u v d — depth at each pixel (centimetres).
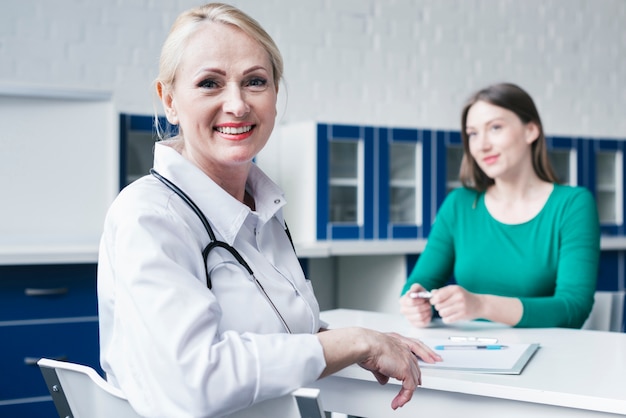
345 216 333
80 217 279
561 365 124
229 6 110
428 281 212
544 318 168
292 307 112
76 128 279
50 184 276
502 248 206
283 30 375
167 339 86
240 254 110
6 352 239
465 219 214
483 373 118
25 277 243
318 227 325
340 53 390
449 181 356
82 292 252
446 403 117
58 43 327
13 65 319
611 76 463
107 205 282
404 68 406
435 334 159
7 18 318
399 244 320
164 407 86
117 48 339
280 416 88
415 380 103
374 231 336
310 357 91
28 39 321
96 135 281
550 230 201
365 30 396
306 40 381
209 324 90
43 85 271
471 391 112
